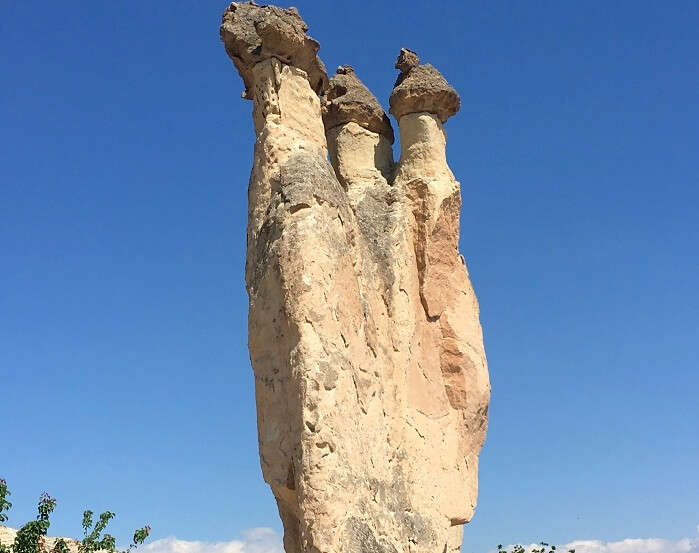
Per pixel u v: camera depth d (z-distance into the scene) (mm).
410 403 18578
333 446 15961
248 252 17969
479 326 21000
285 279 16719
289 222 17172
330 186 17938
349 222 18234
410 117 20969
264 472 16594
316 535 15547
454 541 19141
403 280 19281
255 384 17094
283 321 16672
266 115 18766
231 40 19312
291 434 16234
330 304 16797
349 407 16516
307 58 19297
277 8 18922
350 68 22344
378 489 16875
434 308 19922
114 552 25984
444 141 21141
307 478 15750
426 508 18047
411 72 21328
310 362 16188
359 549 15711
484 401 20281
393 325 18781
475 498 19703
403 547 17078
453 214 20422
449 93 20953
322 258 16922
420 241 20031
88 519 25672
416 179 20375
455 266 20562
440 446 19047
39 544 23984
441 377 19781
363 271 18672
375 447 17172
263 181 18156
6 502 23438
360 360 17375
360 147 21297
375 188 20359
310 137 18984
